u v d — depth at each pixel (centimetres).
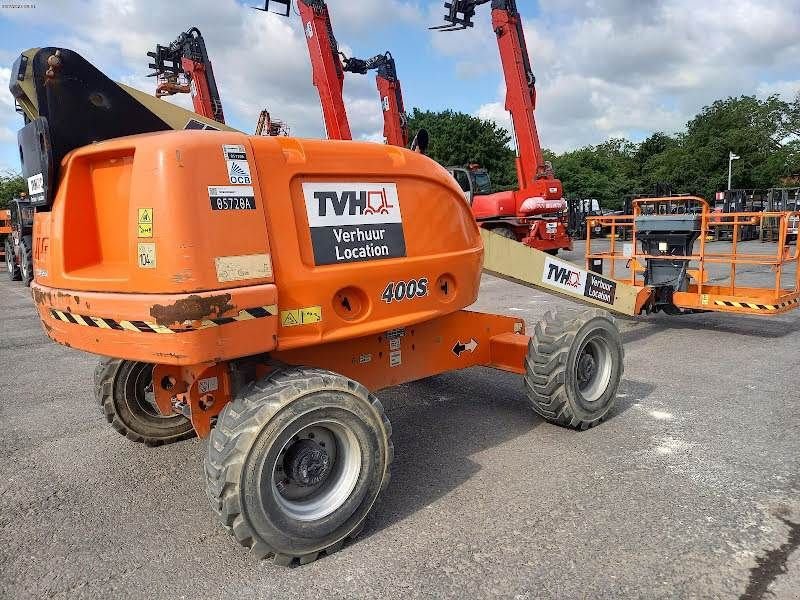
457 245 365
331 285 296
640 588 256
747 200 2420
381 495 312
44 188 299
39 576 278
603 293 585
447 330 410
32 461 408
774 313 655
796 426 433
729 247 1969
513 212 1532
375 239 319
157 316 250
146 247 255
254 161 273
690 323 815
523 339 447
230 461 254
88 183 300
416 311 340
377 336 360
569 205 2641
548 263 512
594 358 441
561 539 294
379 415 296
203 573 278
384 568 276
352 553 289
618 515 314
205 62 1616
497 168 4975
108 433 458
